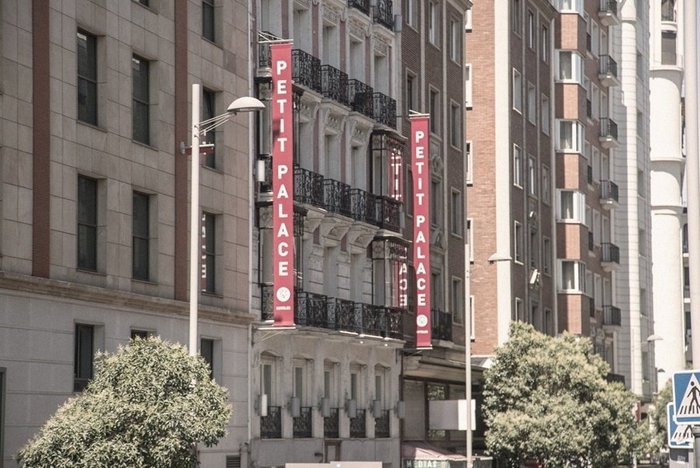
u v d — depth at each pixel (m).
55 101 44.22
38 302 42.97
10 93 41.94
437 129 82.62
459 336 84.50
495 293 94.00
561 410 77.62
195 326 39.00
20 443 42.00
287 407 60.19
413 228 75.62
